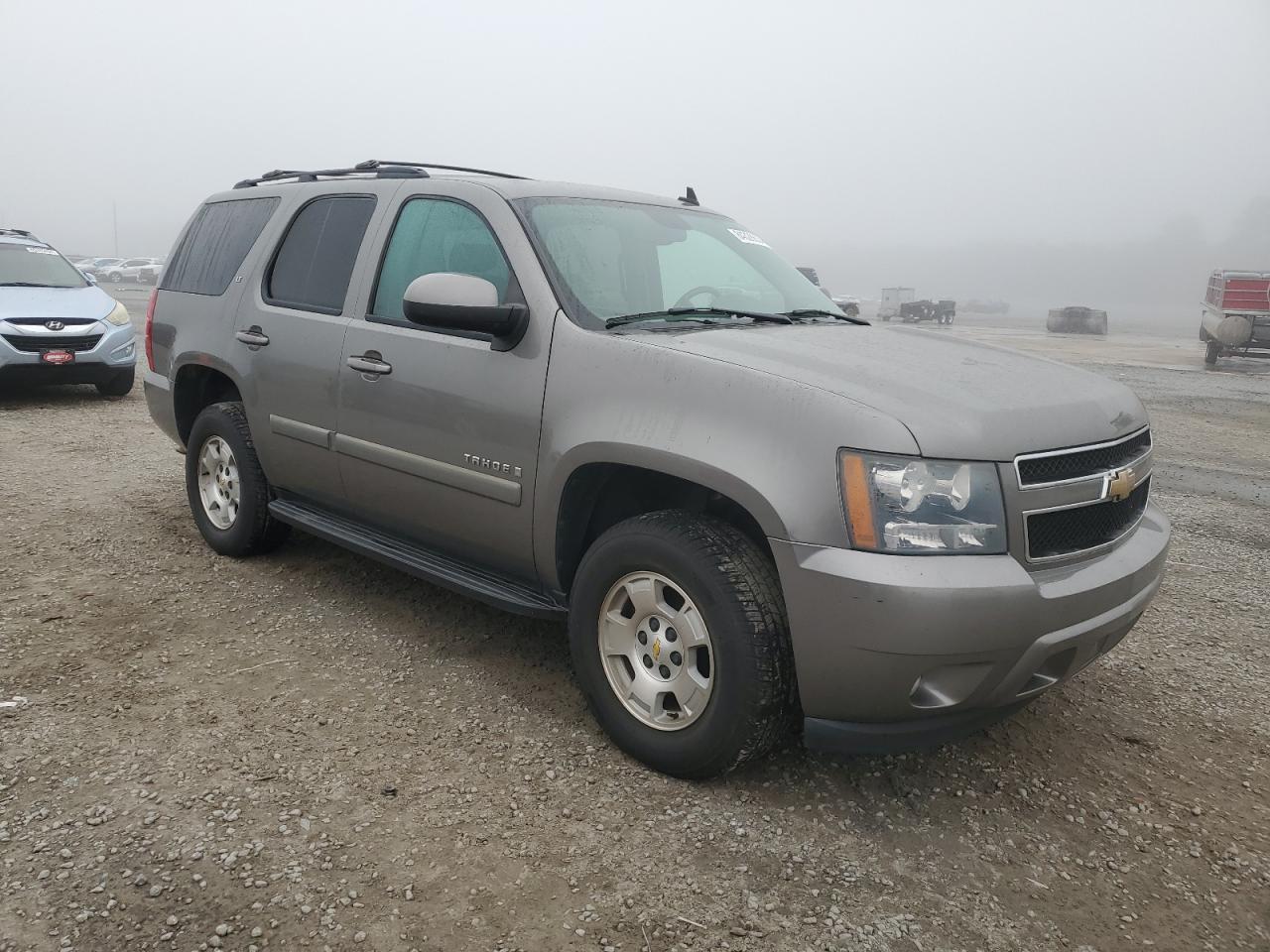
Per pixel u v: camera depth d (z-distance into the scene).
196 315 4.70
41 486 6.08
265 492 4.50
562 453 3.02
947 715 2.63
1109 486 2.80
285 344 4.09
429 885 2.39
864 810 2.82
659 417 2.81
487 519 3.34
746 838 2.65
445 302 3.08
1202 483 7.73
